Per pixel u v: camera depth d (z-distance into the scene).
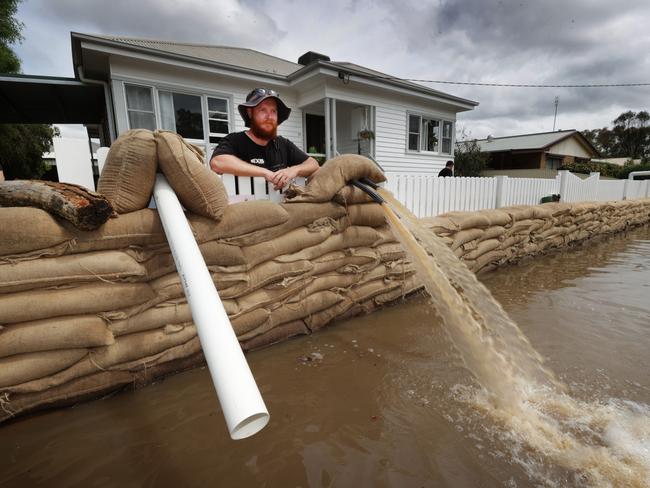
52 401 1.71
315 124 11.05
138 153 1.80
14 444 1.55
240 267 2.25
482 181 5.97
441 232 3.88
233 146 2.84
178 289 1.98
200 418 1.74
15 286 1.56
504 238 4.81
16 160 14.51
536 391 1.99
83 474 1.40
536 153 22.36
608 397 1.95
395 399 1.92
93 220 1.64
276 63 10.91
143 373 1.95
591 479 1.36
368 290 3.12
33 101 8.45
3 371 1.54
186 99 7.60
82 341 1.69
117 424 1.69
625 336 2.73
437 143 12.08
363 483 1.35
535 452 1.51
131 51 6.38
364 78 8.83
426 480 1.36
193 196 1.97
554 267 5.03
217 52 9.79
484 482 1.35
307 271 2.61
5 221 1.53
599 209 7.24
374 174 3.05
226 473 1.40
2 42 12.73
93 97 8.32
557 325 2.94
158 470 1.42
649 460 1.46
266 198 2.93
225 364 1.12
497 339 2.43
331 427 1.68
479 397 1.93
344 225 2.88
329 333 2.78
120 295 1.80
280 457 1.49
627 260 5.50
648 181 12.20
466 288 2.68
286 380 2.10
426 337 2.71
